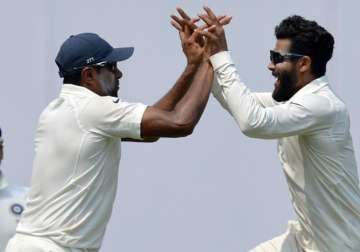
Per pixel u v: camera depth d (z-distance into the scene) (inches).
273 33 1039.0
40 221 738.2
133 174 1053.2
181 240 1051.9
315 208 797.2
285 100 803.4
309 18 1035.9
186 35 783.1
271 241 838.5
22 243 737.6
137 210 1051.9
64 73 748.0
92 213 741.3
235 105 762.2
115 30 1050.1
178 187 1051.9
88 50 744.3
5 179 894.4
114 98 735.7
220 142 1047.6
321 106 770.8
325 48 788.6
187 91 765.3
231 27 1042.7
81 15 1050.7
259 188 1046.4
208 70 767.7
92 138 731.4
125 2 1048.8
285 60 789.9
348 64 1032.2
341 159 788.6
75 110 735.1
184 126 731.4
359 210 802.2
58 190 736.3
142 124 726.5
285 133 766.5
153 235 1051.9
